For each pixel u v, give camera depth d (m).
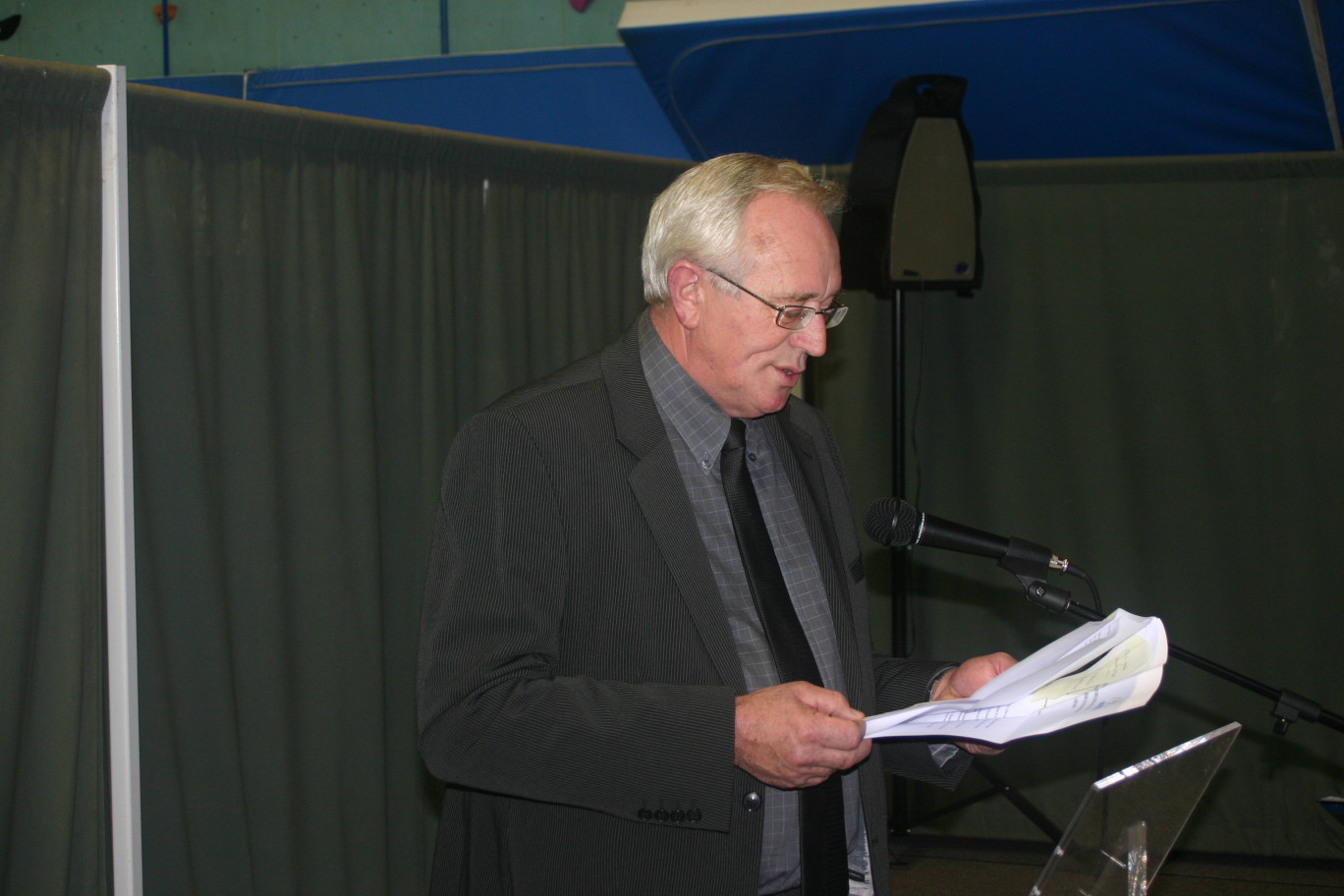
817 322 1.15
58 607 1.59
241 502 1.88
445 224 2.25
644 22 2.54
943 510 3.07
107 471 1.60
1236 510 2.90
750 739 1.02
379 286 2.14
